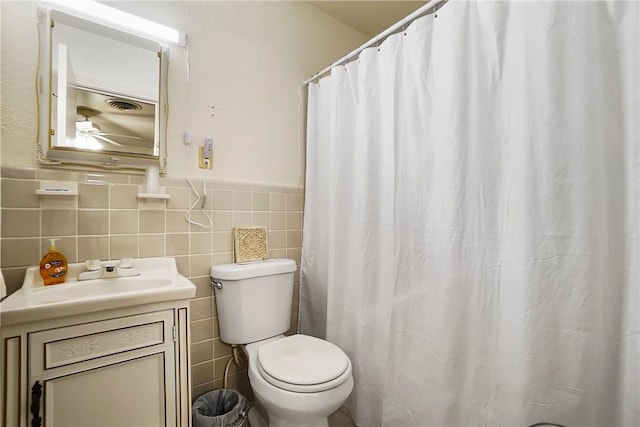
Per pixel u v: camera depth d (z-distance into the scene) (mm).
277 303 1491
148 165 1308
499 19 939
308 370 1088
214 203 1488
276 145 1734
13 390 781
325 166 1689
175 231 1373
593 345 782
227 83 1550
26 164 1077
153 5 1343
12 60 1062
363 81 1358
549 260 825
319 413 1019
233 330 1382
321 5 1896
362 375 1344
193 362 1412
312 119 1742
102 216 1203
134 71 1289
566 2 809
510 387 891
